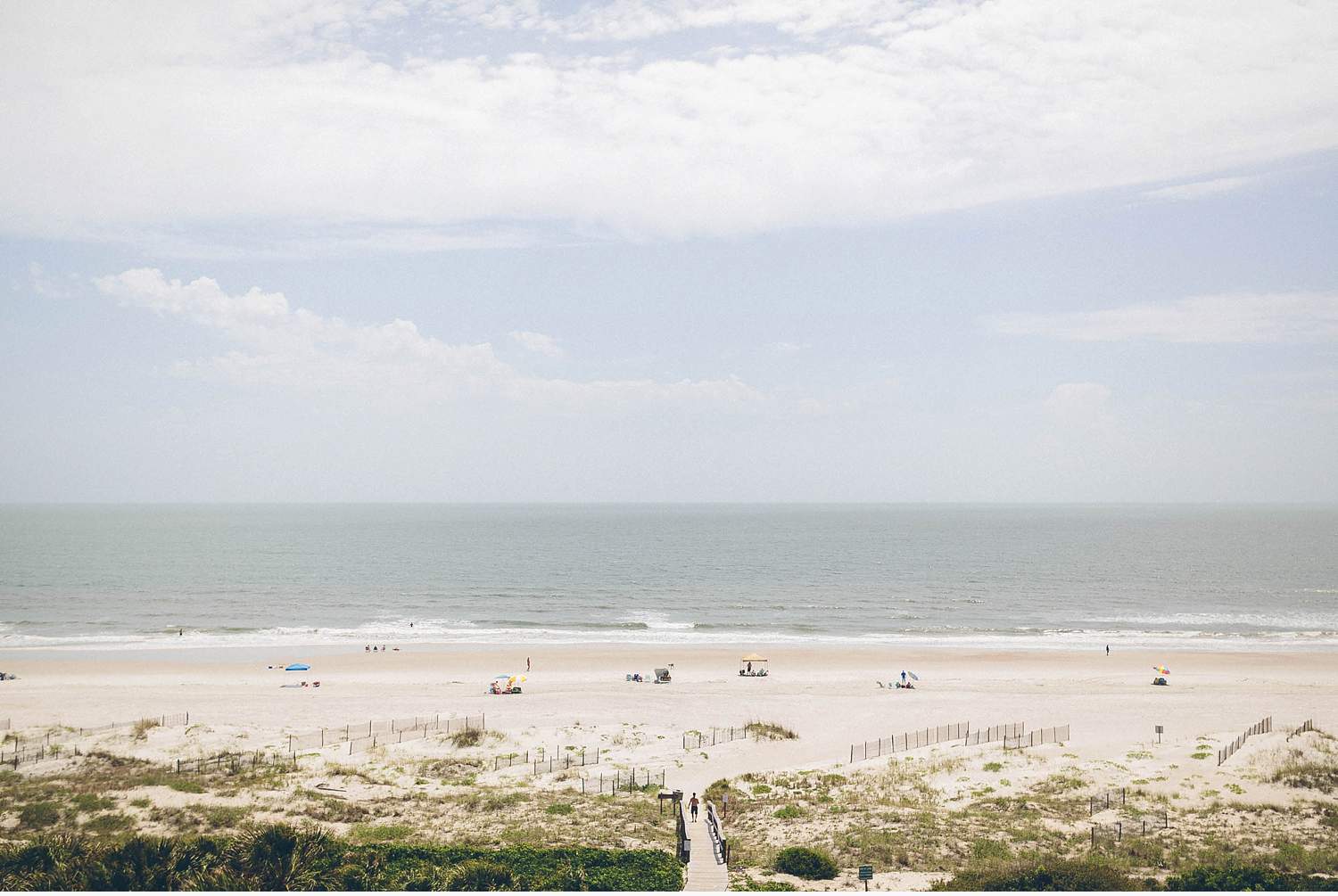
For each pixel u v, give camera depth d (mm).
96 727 50031
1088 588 133875
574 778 41844
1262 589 132750
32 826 31375
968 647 86312
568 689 64188
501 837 31672
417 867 25484
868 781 41312
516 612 109000
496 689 62906
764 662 73938
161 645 85188
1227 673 72938
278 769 41281
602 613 108875
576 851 28500
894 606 115562
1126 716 54688
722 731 51156
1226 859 29578
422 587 133500
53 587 129125
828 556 191250
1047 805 36875
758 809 36969
